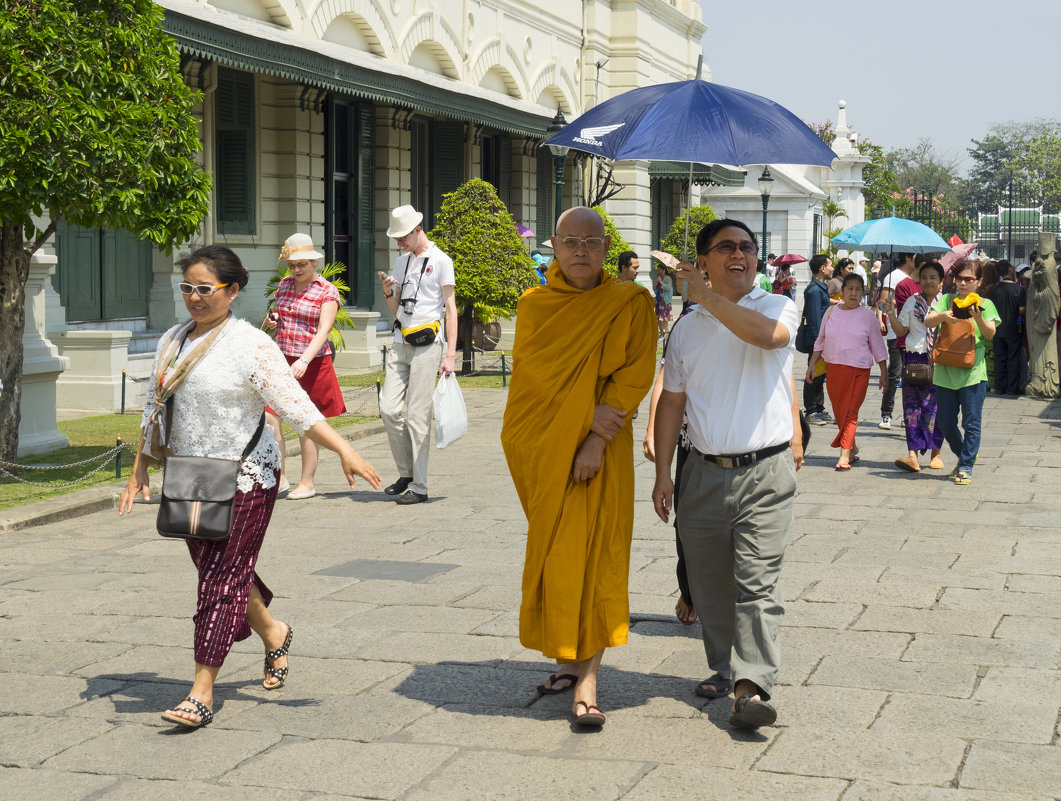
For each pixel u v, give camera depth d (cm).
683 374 475
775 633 451
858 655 538
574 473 458
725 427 460
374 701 491
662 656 546
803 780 405
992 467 1088
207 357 469
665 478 482
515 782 408
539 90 2777
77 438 1210
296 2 1856
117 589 673
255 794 402
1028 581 668
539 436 463
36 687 513
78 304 1597
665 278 2783
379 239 2255
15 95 874
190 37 1438
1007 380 1742
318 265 2025
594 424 458
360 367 1925
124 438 1207
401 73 1984
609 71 3112
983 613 603
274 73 1625
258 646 570
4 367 986
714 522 467
